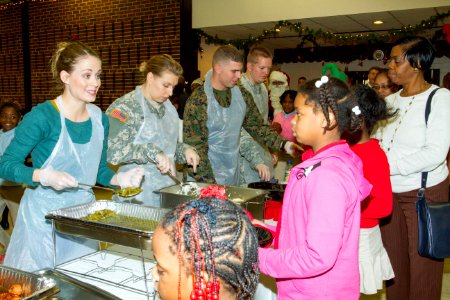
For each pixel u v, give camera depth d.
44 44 7.71
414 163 1.93
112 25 7.00
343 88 1.19
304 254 1.08
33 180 1.50
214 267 0.60
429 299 2.05
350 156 1.22
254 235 0.65
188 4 6.53
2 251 3.33
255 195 1.88
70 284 1.18
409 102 2.03
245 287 0.63
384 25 6.68
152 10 6.66
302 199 1.16
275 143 2.58
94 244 1.79
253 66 2.91
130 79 6.94
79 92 1.59
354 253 1.22
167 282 0.63
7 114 3.18
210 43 6.97
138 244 1.25
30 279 1.15
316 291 1.20
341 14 5.88
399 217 2.09
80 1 7.24
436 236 1.90
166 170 1.96
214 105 2.40
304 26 6.72
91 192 1.77
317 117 1.19
